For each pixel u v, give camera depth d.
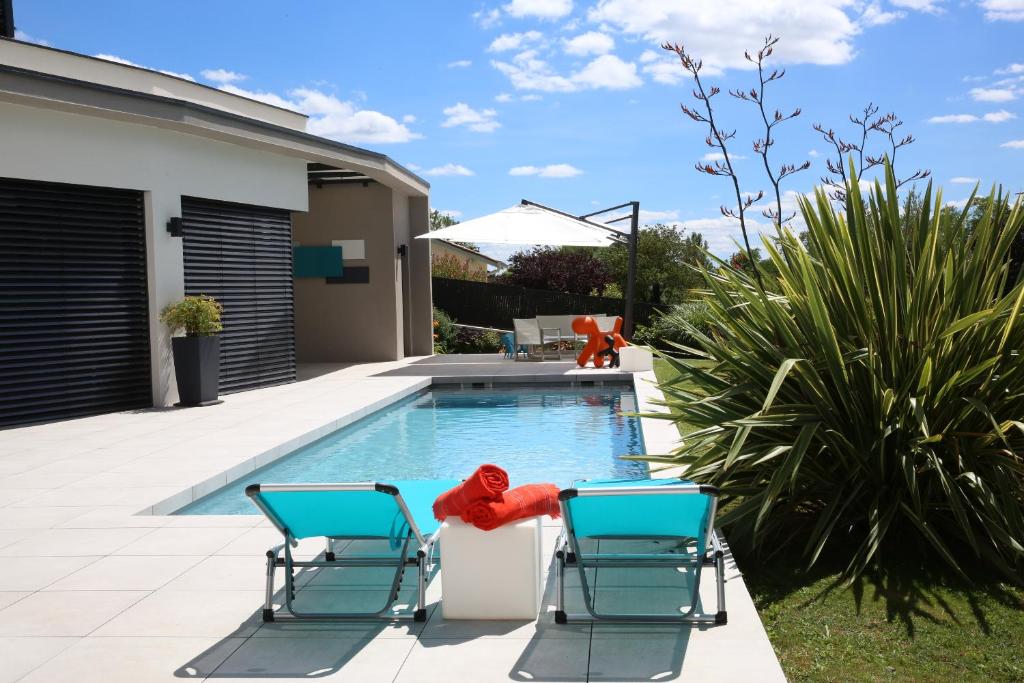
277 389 13.38
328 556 4.99
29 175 10.00
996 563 4.27
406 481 5.28
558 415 11.68
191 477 7.23
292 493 3.95
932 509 4.70
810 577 4.44
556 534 5.37
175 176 11.71
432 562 4.89
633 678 3.37
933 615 3.93
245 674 3.50
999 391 4.62
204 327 11.52
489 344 22.08
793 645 3.70
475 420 11.37
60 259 10.57
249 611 4.21
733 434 5.05
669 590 4.38
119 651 3.75
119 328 11.23
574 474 8.12
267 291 13.82
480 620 4.06
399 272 18.44
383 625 4.02
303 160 14.38
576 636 3.82
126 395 11.34
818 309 4.56
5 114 9.75
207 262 12.58
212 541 5.36
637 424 10.85
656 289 24.83
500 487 4.03
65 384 10.62
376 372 15.63
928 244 4.77
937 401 4.57
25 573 4.79
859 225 4.89
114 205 11.13
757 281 5.58
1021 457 4.67
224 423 10.09
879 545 4.68
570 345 19.72
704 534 3.95
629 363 15.01
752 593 4.30
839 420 4.82
